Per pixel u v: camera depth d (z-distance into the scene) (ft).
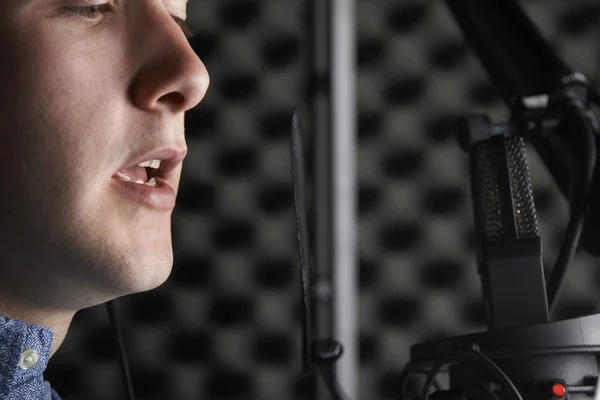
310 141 5.11
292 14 5.37
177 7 2.51
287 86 5.34
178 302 5.22
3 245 2.17
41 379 2.26
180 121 2.27
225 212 5.29
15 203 2.14
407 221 5.20
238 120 5.34
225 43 5.39
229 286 5.23
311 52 5.16
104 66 2.17
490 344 2.15
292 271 5.22
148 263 2.21
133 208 2.21
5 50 2.14
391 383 5.10
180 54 2.20
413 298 5.15
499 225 2.32
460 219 5.16
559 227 4.94
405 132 5.25
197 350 5.19
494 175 2.35
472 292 5.10
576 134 2.49
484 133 2.52
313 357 2.50
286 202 5.27
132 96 2.19
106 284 2.20
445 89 5.24
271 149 5.31
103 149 2.16
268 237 5.26
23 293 2.21
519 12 2.77
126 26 2.21
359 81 5.29
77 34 2.17
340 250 4.97
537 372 2.14
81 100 2.15
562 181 2.57
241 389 5.16
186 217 5.28
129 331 5.17
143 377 5.17
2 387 2.17
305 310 2.38
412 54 5.28
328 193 4.99
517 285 2.27
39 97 2.14
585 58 5.08
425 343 2.26
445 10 5.26
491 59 2.75
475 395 2.18
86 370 5.15
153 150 2.21
